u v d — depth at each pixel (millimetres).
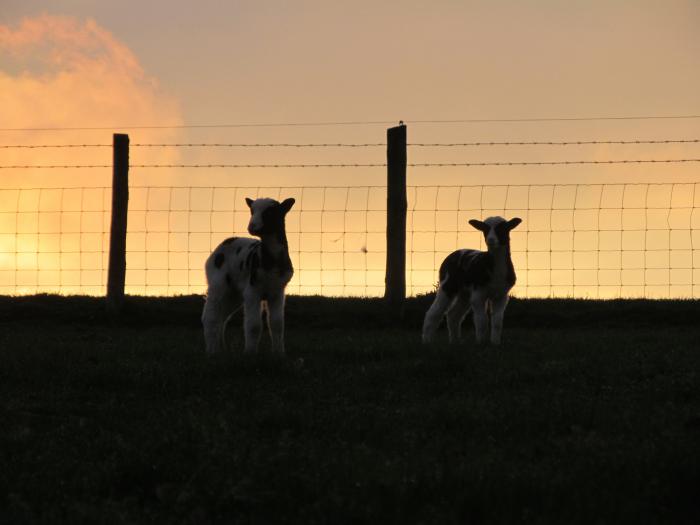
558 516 7016
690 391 11875
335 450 9086
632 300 24281
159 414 11156
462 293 18500
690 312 22672
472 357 14719
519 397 11516
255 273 15570
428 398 12055
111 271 23344
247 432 10055
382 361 15016
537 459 8812
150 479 8297
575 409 10602
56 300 24500
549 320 22641
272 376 13648
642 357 14719
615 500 7297
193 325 22891
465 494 7277
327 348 16531
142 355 16078
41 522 7160
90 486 8156
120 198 23578
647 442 9023
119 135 23656
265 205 15602
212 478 8039
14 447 9578
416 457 8711
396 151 22734
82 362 14992
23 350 16344
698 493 7629
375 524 6918
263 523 7129
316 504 7273
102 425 10672
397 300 22594
